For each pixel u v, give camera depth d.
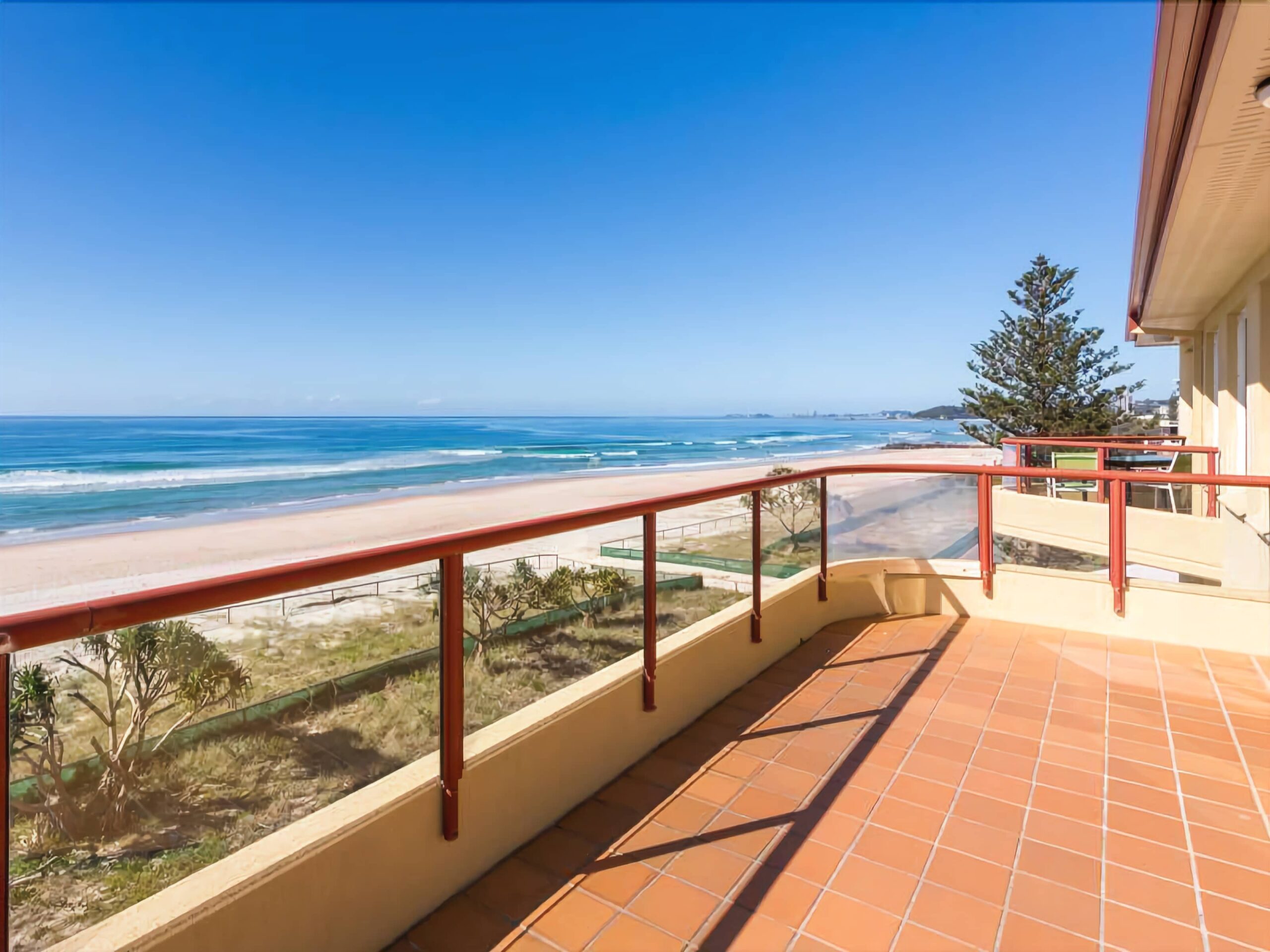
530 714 1.92
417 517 23.38
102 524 21.86
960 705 2.71
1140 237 4.94
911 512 4.02
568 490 30.42
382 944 1.45
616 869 1.70
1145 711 2.62
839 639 3.57
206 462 38.44
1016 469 3.77
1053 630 3.70
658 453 53.47
